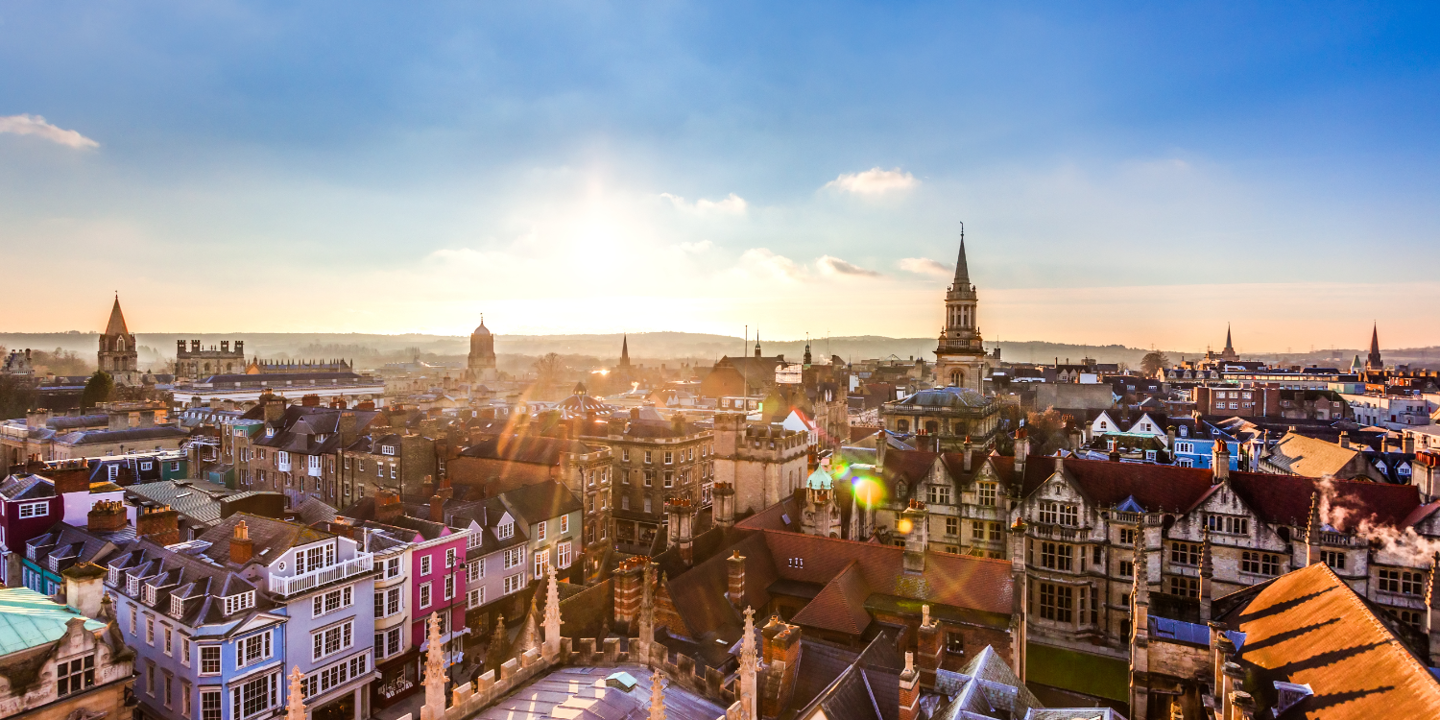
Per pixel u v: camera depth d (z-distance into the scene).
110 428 125.81
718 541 66.69
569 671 37.62
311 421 115.19
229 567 58.03
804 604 59.09
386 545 65.44
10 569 67.44
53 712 41.69
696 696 35.56
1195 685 44.81
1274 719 35.44
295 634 56.75
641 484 110.62
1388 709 30.72
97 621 45.66
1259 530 66.69
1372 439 138.12
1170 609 51.09
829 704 37.25
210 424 137.38
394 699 65.31
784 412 164.38
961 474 82.94
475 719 32.75
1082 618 71.94
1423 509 62.34
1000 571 55.72
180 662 53.12
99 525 67.31
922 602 56.56
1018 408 185.50
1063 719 35.94
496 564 80.19
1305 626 40.84
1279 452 119.25
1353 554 63.25
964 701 37.44
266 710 54.88
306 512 82.81
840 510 76.75
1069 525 72.50
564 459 97.31
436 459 102.44
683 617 50.50
